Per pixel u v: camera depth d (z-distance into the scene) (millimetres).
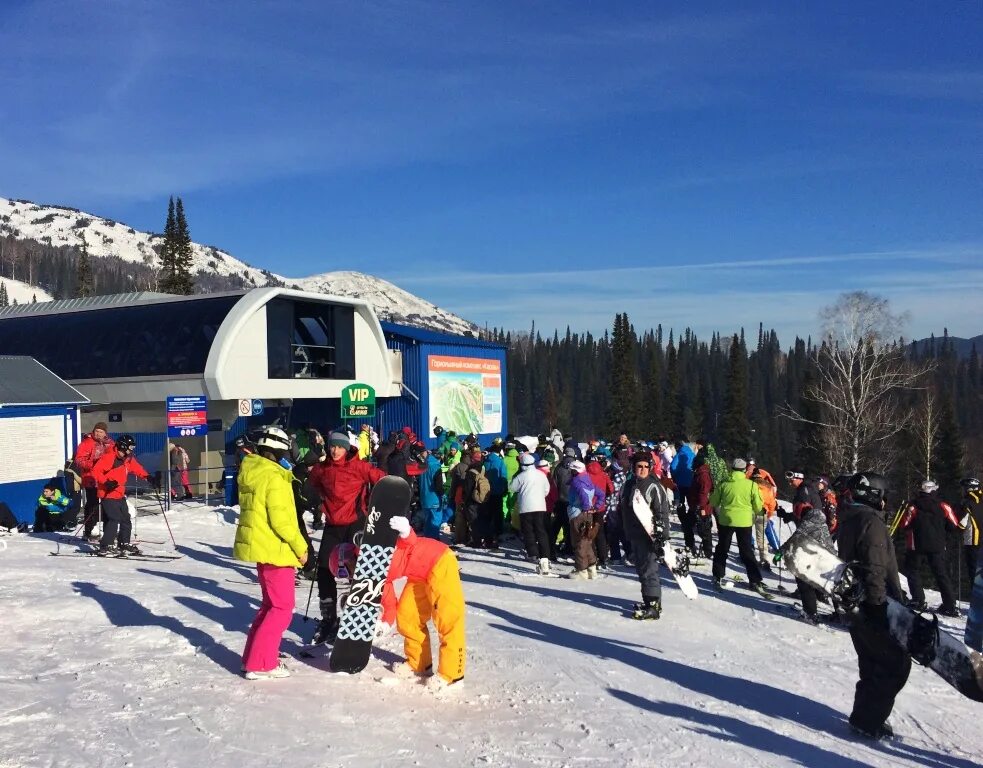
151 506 17547
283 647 6555
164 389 20766
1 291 170750
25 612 7297
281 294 21344
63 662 5832
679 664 7098
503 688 5934
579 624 8477
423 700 5492
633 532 8945
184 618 7379
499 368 30797
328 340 23500
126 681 5418
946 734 5664
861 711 5422
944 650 4973
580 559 11125
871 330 35625
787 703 6141
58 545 11578
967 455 53969
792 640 8305
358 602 5836
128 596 8180
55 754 4129
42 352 23125
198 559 11539
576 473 11328
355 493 6562
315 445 13945
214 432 21047
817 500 10875
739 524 10695
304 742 4488
